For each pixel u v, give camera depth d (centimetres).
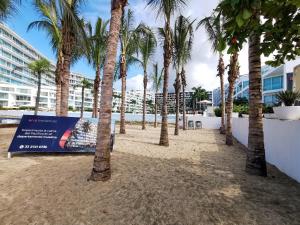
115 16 475
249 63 572
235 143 1241
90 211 332
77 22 639
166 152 862
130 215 323
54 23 1179
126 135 1474
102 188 427
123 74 1542
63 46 917
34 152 759
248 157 570
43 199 370
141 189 429
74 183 450
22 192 398
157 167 609
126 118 4159
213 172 571
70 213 324
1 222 295
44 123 730
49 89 8825
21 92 8062
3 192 396
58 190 411
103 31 1553
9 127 1711
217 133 1891
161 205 359
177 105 1650
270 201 383
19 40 8044
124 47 1517
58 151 721
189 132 1953
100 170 468
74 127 752
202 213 334
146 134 1614
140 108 14325
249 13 206
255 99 561
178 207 353
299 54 370
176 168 605
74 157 703
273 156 665
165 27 1024
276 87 2739
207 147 1038
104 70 477
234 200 385
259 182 488
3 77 7550
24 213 321
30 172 522
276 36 329
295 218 322
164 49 1044
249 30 298
